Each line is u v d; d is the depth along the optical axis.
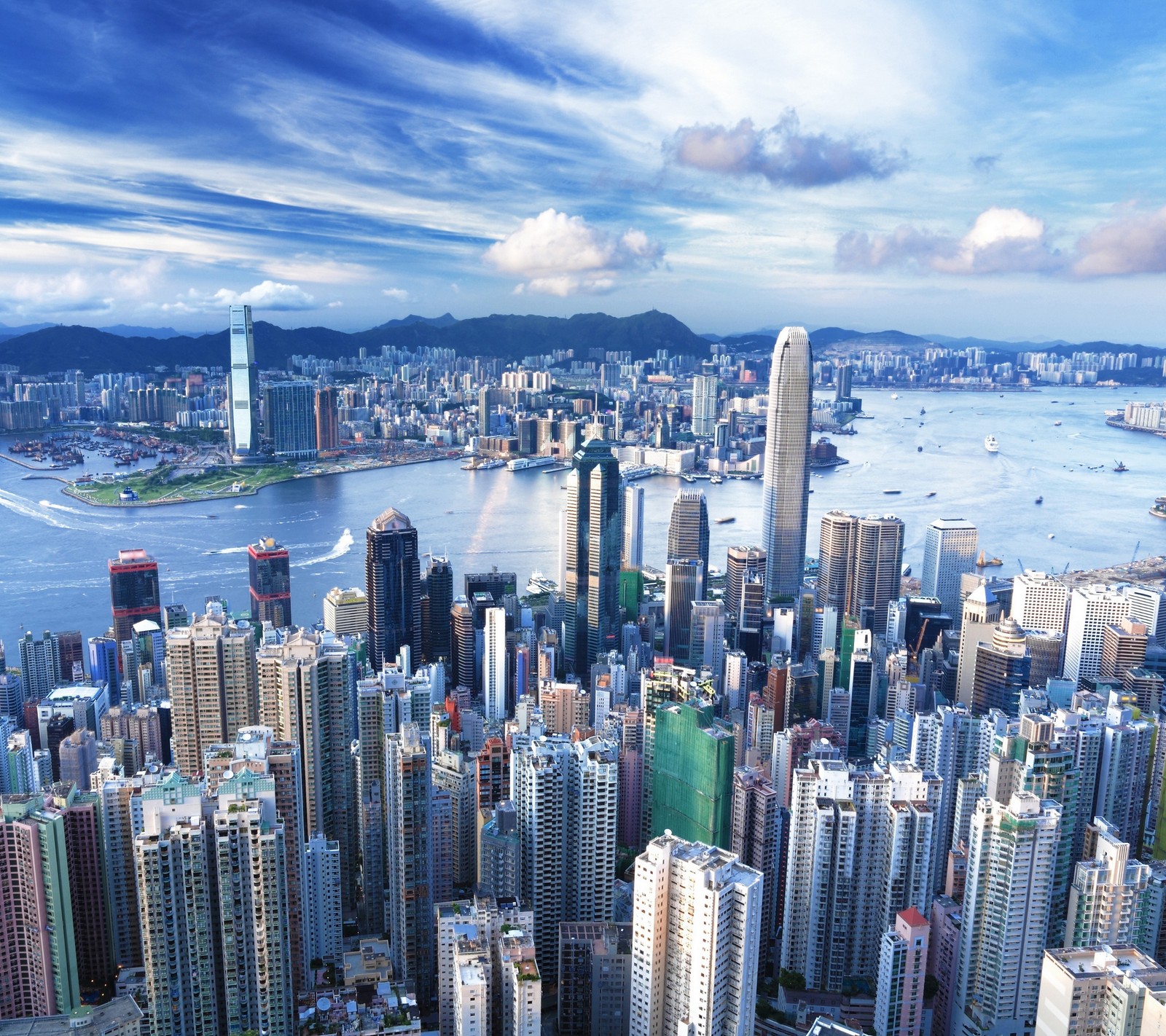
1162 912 172.38
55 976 160.62
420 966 184.75
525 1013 143.75
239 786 146.00
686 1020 139.75
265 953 143.12
